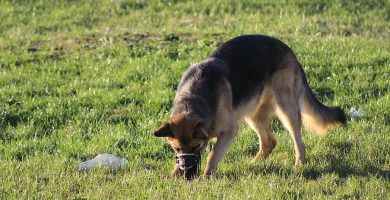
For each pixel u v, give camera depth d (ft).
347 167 33.76
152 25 71.82
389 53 54.39
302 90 36.83
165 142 38.78
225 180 32.01
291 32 65.26
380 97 45.80
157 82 49.85
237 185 31.35
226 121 33.40
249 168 34.40
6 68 56.85
